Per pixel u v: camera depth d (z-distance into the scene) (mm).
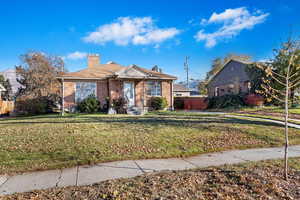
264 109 15945
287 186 3232
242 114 14609
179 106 27047
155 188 3191
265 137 7305
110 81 17750
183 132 7754
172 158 5195
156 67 25531
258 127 8812
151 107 19016
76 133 7477
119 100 16875
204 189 3152
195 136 7184
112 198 2877
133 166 4559
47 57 28969
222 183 3369
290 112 13492
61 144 6043
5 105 19422
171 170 4238
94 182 3664
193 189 3148
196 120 11000
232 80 25844
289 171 3893
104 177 3916
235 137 7230
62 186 3504
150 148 5855
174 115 14320
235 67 25328
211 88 30922
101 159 4945
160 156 5270
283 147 6316
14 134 7523
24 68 28438
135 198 2875
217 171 3990
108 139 6613
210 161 4902
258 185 3246
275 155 5379
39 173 4188
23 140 6535
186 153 5531
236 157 5230
